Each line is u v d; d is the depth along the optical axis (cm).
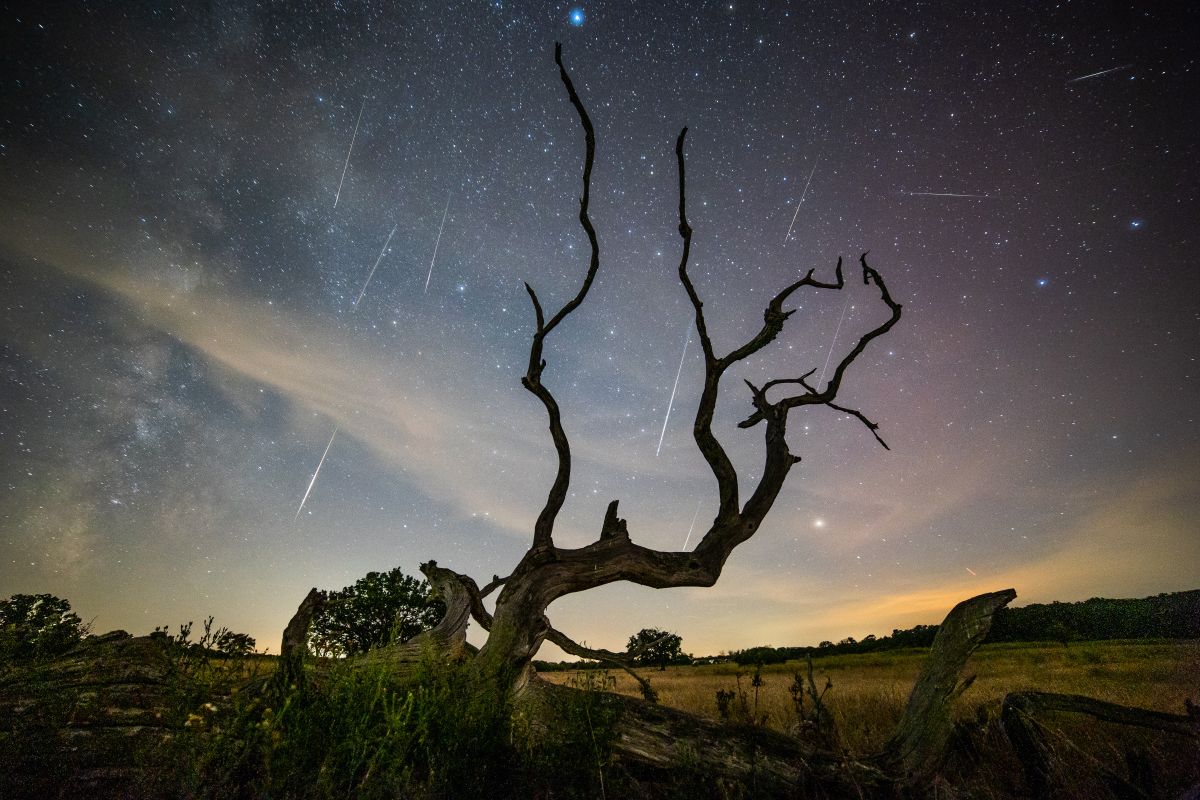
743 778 478
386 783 306
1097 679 1389
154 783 330
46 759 360
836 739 596
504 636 570
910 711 569
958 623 580
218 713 361
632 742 489
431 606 904
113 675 460
